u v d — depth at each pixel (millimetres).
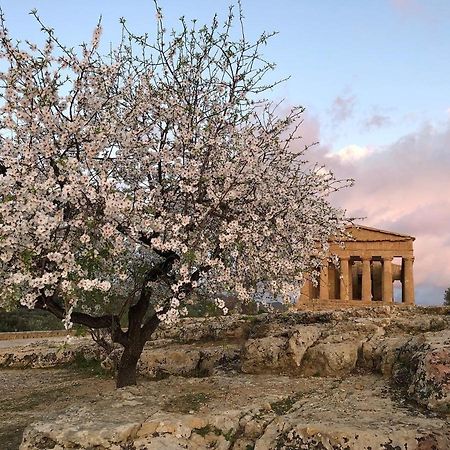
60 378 16938
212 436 7418
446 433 6789
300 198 10859
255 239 9656
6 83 8594
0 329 33438
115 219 8461
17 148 8359
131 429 7270
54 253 7641
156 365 14852
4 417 11195
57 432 7238
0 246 7531
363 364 11000
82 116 8844
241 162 9742
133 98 10172
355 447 6516
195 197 9648
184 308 9508
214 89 10430
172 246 8773
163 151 9664
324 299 34062
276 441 6977
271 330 14977
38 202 7602
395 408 7906
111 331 10953
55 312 9867
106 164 8688
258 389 9625
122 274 9398
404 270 35531
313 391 9500
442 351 8406
